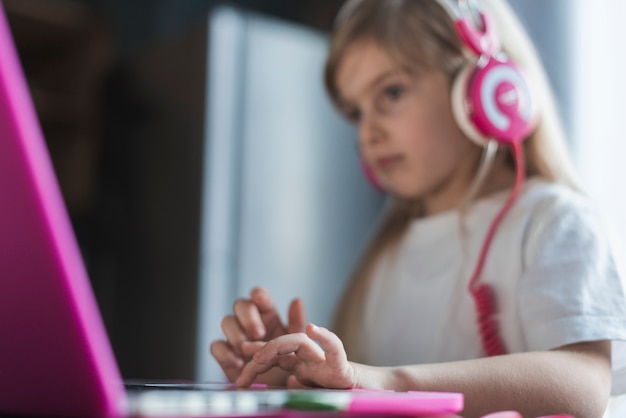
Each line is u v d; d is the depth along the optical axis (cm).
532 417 63
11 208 28
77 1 238
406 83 101
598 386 68
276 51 198
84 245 226
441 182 104
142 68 218
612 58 164
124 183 218
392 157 104
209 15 191
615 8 164
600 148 163
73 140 219
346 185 207
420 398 41
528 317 80
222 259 185
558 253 84
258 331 78
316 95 204
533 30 173
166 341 193
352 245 206
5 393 34
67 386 30
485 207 100
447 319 98
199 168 187
